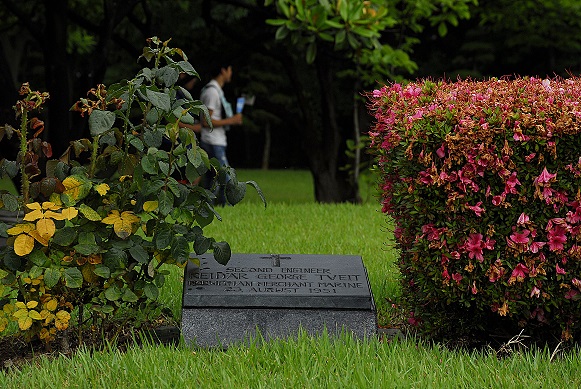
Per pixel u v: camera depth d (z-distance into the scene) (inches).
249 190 1085.8
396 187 221.5
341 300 220.8
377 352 203.0
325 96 685.3
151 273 211.2
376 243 373.7
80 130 541.0
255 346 204.1
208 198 215.3
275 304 220.4
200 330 219.5
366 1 523.8
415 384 179.9
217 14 885.2
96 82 539.8
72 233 204.8
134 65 1187.9
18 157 209.8
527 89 226.7
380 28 521.3
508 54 1291.8
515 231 211.0
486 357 204.4
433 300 221.9
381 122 245.8
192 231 217.6
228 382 179.5
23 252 195.6
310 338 215.6
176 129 206.4
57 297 209.3
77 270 203.0
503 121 206.2
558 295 215.0
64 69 529.7
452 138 206.1
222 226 420.8
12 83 517.0
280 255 242.8
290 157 1699.1
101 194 204.7
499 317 233.5
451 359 198.5
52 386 177.2
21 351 219.0
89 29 600.7
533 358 199.0
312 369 187.3
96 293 217.3
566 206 210.2
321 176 689.0
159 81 214.1
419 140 209.8
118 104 209.8
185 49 984.9
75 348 218.5
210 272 231.0
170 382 181.0
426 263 216.4
